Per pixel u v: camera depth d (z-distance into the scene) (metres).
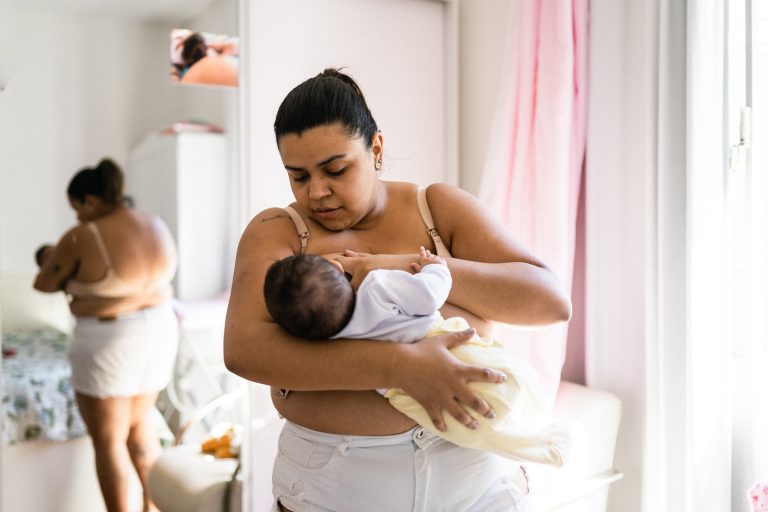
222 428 2.00
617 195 2.10
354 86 1.25
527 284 1.14
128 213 1.83
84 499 1.80
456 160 2.61
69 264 1.75
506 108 2.17
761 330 2.02
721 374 1.96
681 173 1.93
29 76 1.69
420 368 1.04
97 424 1.81
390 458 1.12
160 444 1.90
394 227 1.27
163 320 1.88
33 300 1.71
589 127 2.13
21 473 1.72
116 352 1.82
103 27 1.78
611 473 2.00
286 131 1.12
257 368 1.06
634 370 2.09
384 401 1.12
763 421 1.98
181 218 1.92
